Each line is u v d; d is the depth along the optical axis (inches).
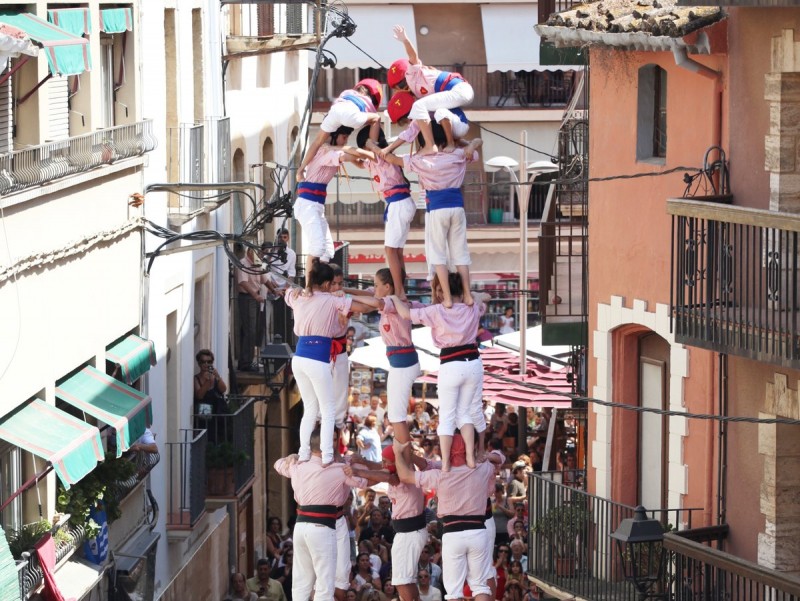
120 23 1627.7
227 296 2144.4
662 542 1320.1
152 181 1793.8
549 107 3671.3
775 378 1294.3
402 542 1151.0
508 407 2623.0
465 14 3656.5
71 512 1438.2
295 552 1159.0
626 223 1481.3
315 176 1154.0
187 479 1814.7
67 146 1423.5
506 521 1993.1
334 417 1152.2
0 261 1283.2
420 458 1158.3
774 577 1214.9
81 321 1503.4
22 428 1336.1
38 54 1309.1
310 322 1139.3
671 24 1342.3
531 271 3649.1
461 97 1119.6
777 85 1286.9
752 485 1330.0
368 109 1152.8
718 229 1285.7
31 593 1320.1
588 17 1461.6
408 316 1130.0
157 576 1737.2
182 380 1887.3
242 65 2283.5
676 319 1310.3
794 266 1187.3
